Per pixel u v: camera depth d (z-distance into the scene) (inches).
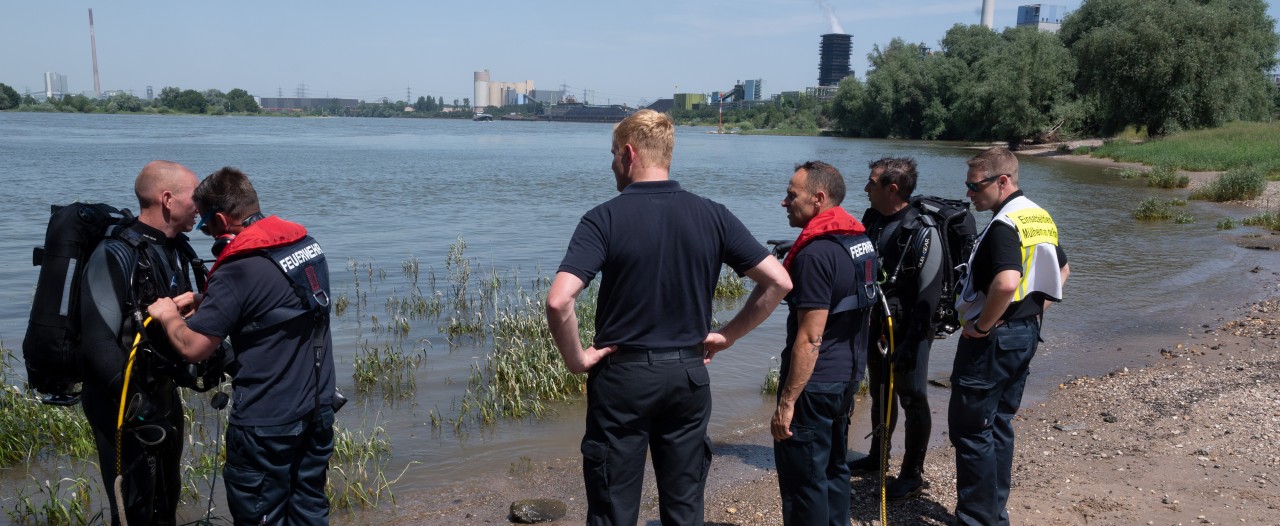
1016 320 147.9
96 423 131.1
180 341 118.3
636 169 116.8
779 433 138.7
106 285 124.6
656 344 114.8
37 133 2758.4
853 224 137.6
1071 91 2150.6
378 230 708.0
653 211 113.7
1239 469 181.9
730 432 238.4
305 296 125.9
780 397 138.7
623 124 117.6
